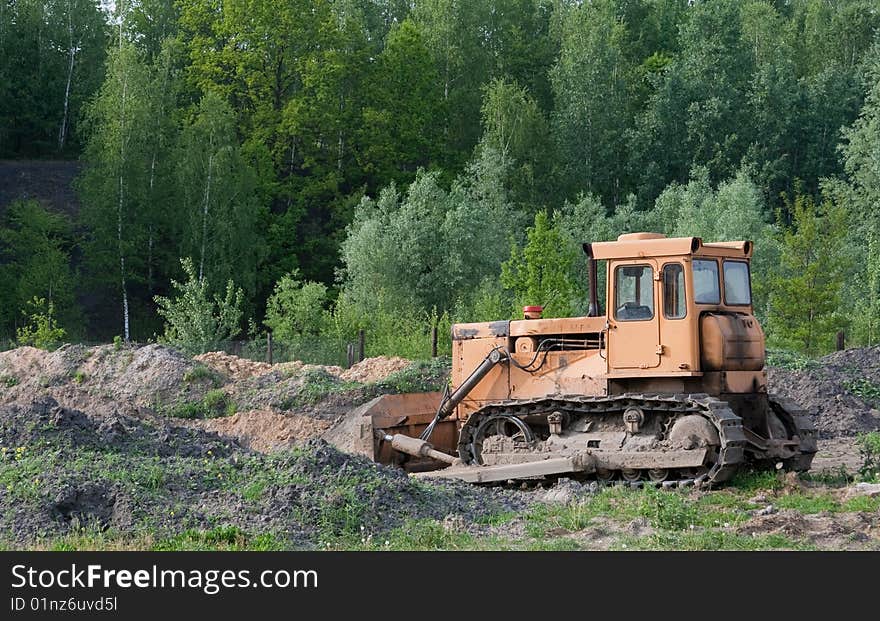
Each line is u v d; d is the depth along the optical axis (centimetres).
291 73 14950
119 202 11819
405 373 5609
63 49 15638
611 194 15200
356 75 15525
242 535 2452
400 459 3762
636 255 3128
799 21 18838
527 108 14725
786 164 14475
